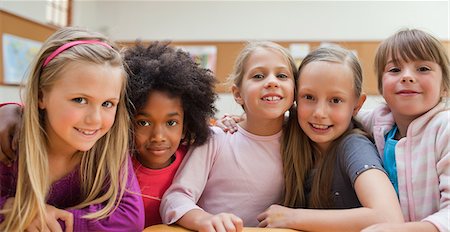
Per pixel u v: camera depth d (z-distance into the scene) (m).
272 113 0.82
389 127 0.88
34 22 3.13
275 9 3.77
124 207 0.69
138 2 4.08
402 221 0.66
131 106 0.78
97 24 4.16
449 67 0.84
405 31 0.87
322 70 0.82
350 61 0.86
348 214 0.67
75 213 0.65
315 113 0.82
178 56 0.86
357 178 0.73
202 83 0.86
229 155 0.88
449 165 0.72
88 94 0.62
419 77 0.80
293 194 0.87
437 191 0.74
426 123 0.80
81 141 0.64
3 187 0.66
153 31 4.04
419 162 0.77
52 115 0.63
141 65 0.80
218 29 3.89
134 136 0.80
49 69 0.63
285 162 0.88
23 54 2.98
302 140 0.89
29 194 0.62
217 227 0.65
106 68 0.64
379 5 3.56
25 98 0.65
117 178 0.71
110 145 0.73
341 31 3.63
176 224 0.73
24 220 0.61
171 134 0.81
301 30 3.71
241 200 0.85
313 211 0.71
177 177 0.84
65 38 0.67
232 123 0.97
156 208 0.85
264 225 0.75
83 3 4.11
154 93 0.78
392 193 0.69
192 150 0.88
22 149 0.64
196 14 3.94
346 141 0.83
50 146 0.70
